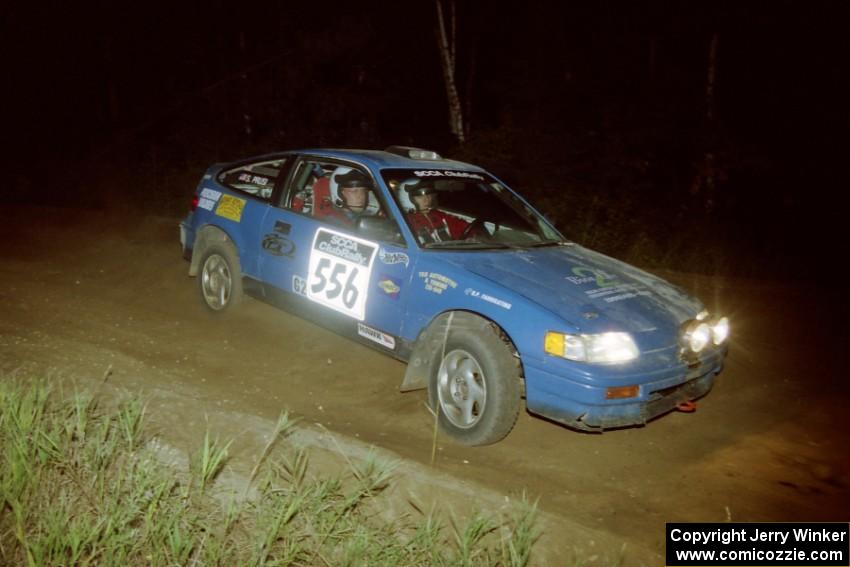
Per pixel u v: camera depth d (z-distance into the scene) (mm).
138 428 3869
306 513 3387
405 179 5613
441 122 19453
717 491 4422
